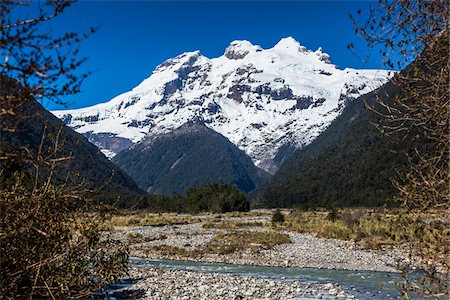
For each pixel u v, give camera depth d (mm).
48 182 6230
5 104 3639
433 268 6219
